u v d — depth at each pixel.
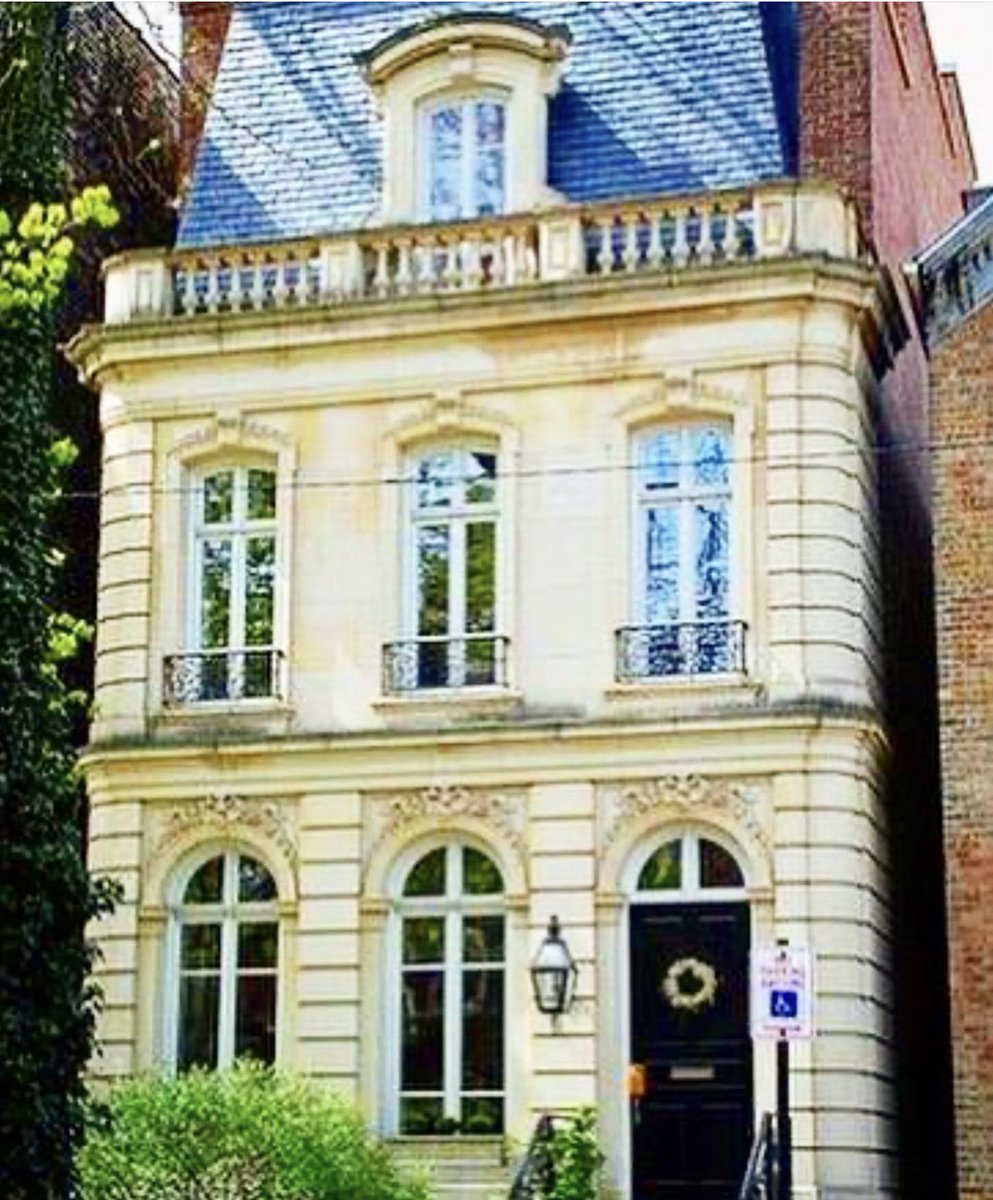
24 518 16.38
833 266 23.39
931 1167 24.77
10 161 16.45
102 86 27.50
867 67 26.16
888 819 24.08
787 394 23.48
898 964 24.11
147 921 24.31
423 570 24.42
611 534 23.77
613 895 23.12
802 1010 17.50
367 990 23.62
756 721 22.84
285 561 24.62
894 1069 23.48
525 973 23.22
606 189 25.25
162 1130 18.14
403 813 23.81
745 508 23.45
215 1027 24.09
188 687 24.66
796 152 25.84
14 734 15.80
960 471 23.09
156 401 25.28
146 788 24.55
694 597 23.56
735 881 23.00
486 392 24.36
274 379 24.95
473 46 25.42
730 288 23.58
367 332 24.61
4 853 15.59
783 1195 17.48
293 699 24.33
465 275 24.58
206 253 25.34
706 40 25.84
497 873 23.64
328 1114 18.97
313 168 26.55
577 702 23.50
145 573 25.03
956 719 22.66
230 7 28.52
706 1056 22.72
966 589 22.86
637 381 23.94
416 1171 20.41
